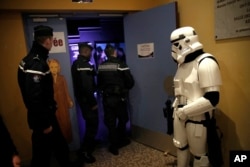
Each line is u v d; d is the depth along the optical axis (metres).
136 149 2.96
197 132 1.79
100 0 2.71
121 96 2.92
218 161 1.82
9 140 1.33
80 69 2.69
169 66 2.51
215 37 2.05
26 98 1.88
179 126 1.95
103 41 3.99
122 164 2.58
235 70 1.93
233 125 2.01
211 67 1.67
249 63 1.81
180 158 2.04
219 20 2.00
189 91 1.83
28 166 2.62
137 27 2.84
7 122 2.51
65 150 2.22
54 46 2.78
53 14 2.74
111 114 2.90
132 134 3.28
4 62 2.45
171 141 2.64
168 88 2.56
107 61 2.90
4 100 2.48
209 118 1.79
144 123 3.00
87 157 2.69
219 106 2.12
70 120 2.95
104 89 2.91
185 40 1.78
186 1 2.36
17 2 2.33
